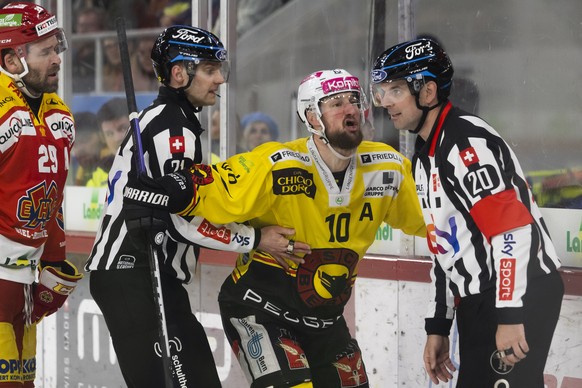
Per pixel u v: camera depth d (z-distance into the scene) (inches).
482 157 265.3
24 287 332.5
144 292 317.4
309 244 295.7
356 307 396.8
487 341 272.2
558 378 343.6
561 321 340.8
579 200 361.1
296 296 295.9
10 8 319.9
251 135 478.6
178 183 287.7
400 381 386.9
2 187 320.8
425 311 376.5
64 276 351.3
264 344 294.2
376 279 389.7
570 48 368.2
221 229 295.3
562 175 368.2
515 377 270.5
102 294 322.0
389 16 422.6
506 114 386.3
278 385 286.8
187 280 323.6
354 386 307.7
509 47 383.9
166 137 308.8
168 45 316.2
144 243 315.3
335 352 306.5
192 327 319.0
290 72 465.7
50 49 322.3
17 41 316.2
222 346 435.5
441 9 401.4
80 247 475.2
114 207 320.8
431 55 278.2
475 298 273.9
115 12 498.0
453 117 275.6
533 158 378.0
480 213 263.1
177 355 312.7
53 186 333.1
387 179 300.2
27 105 324.2
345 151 286.0
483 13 389.4
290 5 460.1
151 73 491.8
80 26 509.0
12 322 330.3
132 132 303.4
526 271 259.1
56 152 333.1
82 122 512.4
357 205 297.4
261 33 470.9
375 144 306.8
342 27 442.0
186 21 477.7
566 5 366.6
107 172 501.0
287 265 295.9
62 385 492.7
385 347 390.0
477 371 274.4
